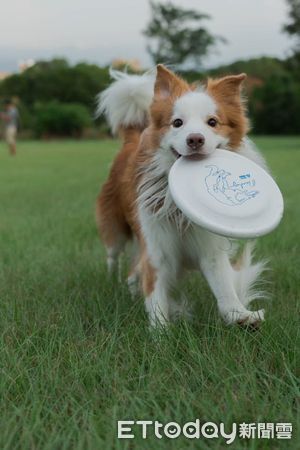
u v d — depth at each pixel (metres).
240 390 3.12
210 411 2.98
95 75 61.53
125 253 6.36
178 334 3.96
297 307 4.48
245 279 4.74
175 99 4.21
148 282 4.46
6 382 3.34
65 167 21.62
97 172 19.14
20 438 2.79
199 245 4.36
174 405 3.08
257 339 3.91
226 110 4.22
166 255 4.43
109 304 4.80
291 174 16.75
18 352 3.70
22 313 4.51
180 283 4.75
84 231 8.33
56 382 3.28
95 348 3.69
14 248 7.27
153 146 4.32
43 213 10.34
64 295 5.05
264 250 6.80
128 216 5.41
